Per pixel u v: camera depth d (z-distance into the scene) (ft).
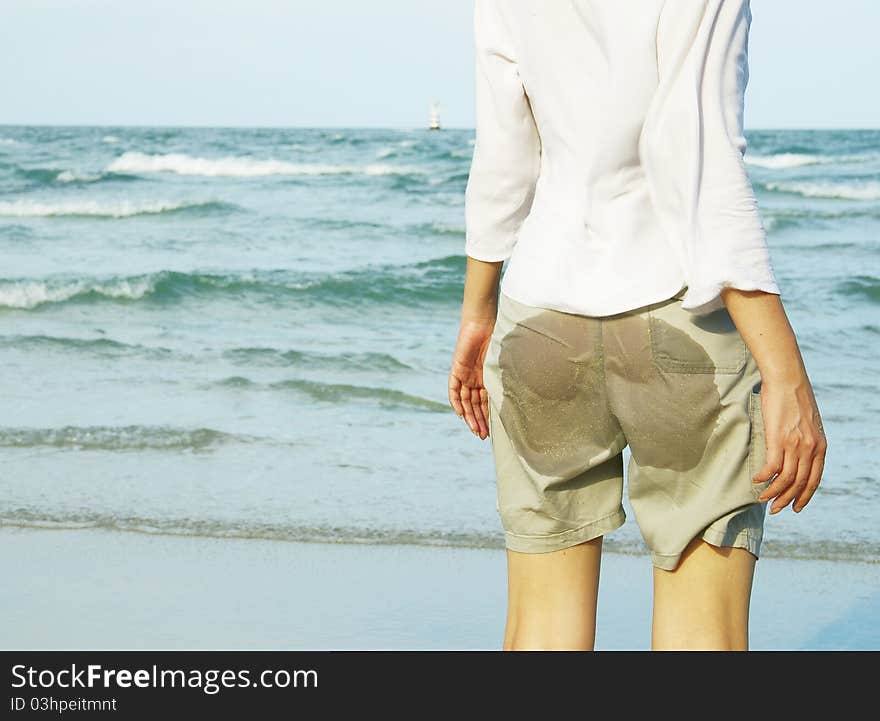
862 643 11.31
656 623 5.05
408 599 12.41
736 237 4.56
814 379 25.40
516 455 5.41
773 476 4.64
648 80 4.77
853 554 14.01
